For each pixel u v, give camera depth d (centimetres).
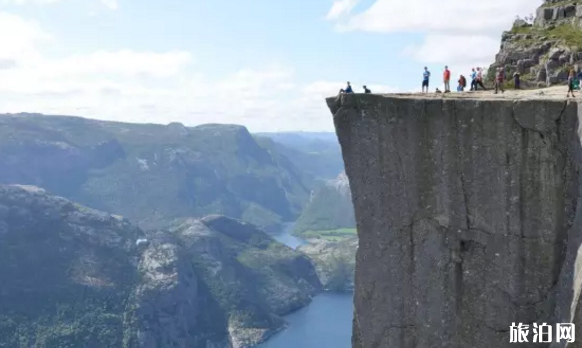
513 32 6294
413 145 2406
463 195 2316
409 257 2442
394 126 2438
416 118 2391
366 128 2495
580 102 2053
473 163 2288
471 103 2272
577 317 1877
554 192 2136
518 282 2205
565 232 2122
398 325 2472
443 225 2362
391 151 2453
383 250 2494
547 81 5153
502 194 2230
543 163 2152
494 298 2261
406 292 2453
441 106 2334
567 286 2016
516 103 2183
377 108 2464
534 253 2177
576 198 2088
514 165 2203
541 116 2139
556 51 5228
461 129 2300
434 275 2391
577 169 2059
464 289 2327
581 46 5181
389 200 2472
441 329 2377
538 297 2172
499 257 2247
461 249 2331
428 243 2400
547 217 2150
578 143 2042
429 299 2405
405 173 2433
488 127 2247
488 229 2267
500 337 2248
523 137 2183
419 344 2428
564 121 2106
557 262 2134
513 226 2212
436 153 2362
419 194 2411
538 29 6172
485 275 2281
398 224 2459
